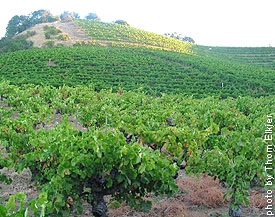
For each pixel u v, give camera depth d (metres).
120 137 4.87
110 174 4.75
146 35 82.06
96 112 11.59
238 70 45.09
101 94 19.89
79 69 36.62
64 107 13.41
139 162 4.77
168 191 5.07
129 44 66.81
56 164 5.09
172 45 75.38
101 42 65.75
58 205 4.30
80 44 61.44
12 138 6.75
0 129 7.28
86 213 5.71
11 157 6.58
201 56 62.62
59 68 37.19
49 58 41.75
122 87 29.88
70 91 20.00
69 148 4.79
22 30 85.06
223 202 6.30
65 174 4.57
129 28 90.25
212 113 9.62
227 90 31.77
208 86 33.62
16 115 15.23
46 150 5.09
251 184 7.26
